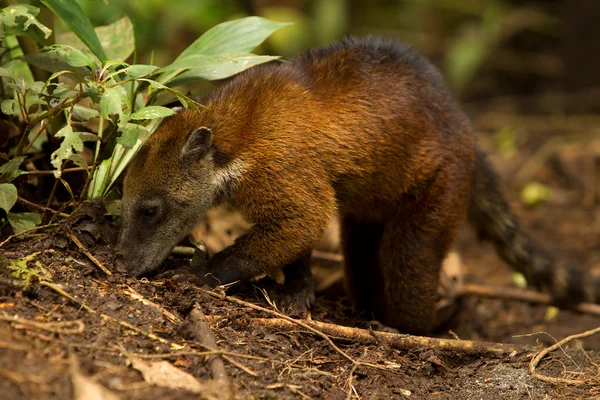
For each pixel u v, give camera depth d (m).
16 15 8.24
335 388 7.78
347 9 23.97
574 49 23.92
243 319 8.33
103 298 7.82
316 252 12.94
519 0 24.95
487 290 13.34
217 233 12.10
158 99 9.91
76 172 10.01
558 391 8.44
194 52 9.75
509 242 12.90
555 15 24.55
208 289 8.76
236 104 9.71
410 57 10.77
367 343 8.84
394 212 10.73
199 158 9.45
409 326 10.92
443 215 10.65
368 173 10.05
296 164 9.47
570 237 16.81
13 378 6.10
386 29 24.70
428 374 8.61
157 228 9.41
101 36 10.45
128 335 7.36
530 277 13.09
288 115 9.57
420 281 10.75
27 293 7.56
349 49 10.46
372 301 11.66
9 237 8.31
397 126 10.07
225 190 9.69
